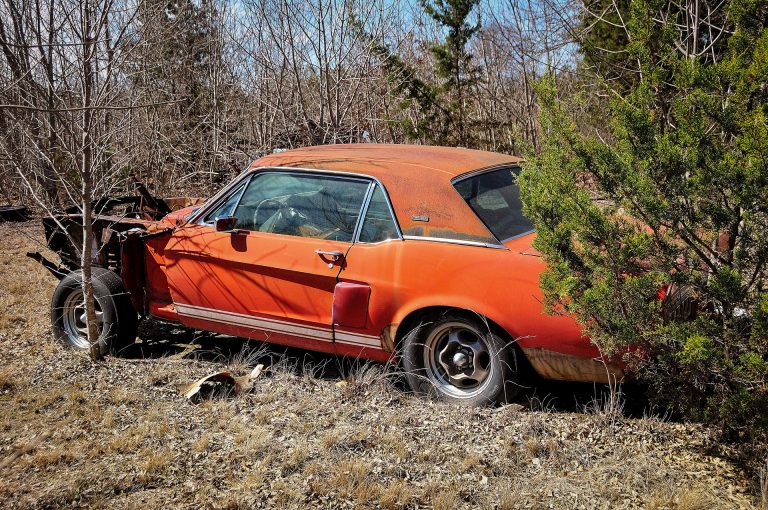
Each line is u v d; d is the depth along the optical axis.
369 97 11.90
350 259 4.64
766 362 3.34
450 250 4.35
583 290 3.73
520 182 3.96
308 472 3.77
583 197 3.67
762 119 3.19
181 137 12.13
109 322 5.58
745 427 3.54
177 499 3.58
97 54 5.46
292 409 4.57
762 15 3.62
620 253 3.59
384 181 4.70
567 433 4.08
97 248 6.11
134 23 6.34
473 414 4.30
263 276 4.97
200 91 12.90
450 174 4.60
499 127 13.14
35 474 3.89
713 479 3.57
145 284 5.61
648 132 3.58
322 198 4.89
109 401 4.80
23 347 5.95
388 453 3.96
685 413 4.03
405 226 4.54
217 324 5.32
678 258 3.72
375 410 4.51
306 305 4.86
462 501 3.47
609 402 4.32
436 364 4.59
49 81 5.20
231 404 4.68
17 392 5.01
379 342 4.66
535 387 4.68
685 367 3.63
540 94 3.91
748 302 3.41
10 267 8.77
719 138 3.59
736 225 3.50
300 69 11.12
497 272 4.19
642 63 3.78
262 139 11.95
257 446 4.06
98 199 6.48
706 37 6.44
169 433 4.30
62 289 5.79
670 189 3.52
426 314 4.49
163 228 5.53
